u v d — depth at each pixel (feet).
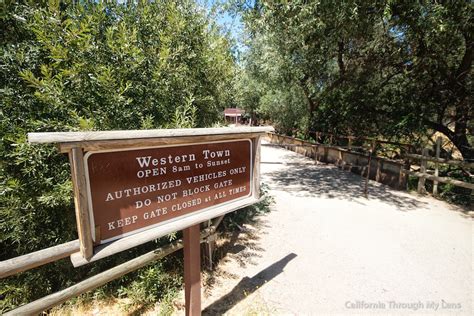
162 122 8.35
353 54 25.49
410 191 19.21
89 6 7.56
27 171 6.48
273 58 25.82
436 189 18.19
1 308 7.24
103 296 7.77
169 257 9.11
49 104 6.61
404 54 22.61
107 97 6.85
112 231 4.56
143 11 8.05
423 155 18.79
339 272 9.17
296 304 7.61
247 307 7.47
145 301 7.57
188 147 5.60
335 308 7.48
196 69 9.61
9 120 6.57
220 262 9.73
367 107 28.66
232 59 11.84
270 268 9.39
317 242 11.33
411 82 24.43
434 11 14.35
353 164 25.40
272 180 22.44
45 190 6.94
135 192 4.82
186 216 5.72
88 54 6.77
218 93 11.10
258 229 12.59
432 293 8.12
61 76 6.35
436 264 9.68
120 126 7.32
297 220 13.69
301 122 45.57
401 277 8.89
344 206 15.97
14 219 6.86
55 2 6.19
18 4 6.77
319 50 24.14
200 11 10.78
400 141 26.32
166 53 7.63
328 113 36.55
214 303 7.62
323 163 30.35
